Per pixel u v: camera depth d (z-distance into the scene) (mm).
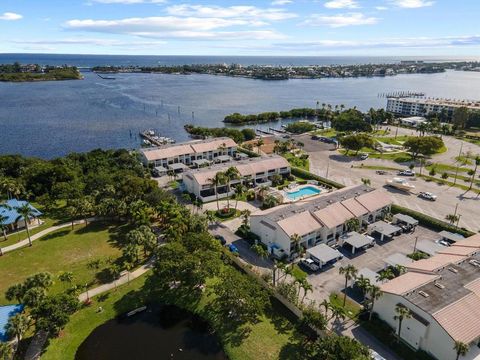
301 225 101812
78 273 91375
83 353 67938
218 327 74062
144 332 73312
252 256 99438
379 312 75312
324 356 60281
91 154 177000
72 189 131125
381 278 79312
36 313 69125
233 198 138250
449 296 70000
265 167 155125
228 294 74375
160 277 84062
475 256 85375
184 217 105188
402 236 110062
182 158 178375
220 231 112688
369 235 110562
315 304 79562
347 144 191875
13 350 66125
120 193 124250
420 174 162875
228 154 194250
